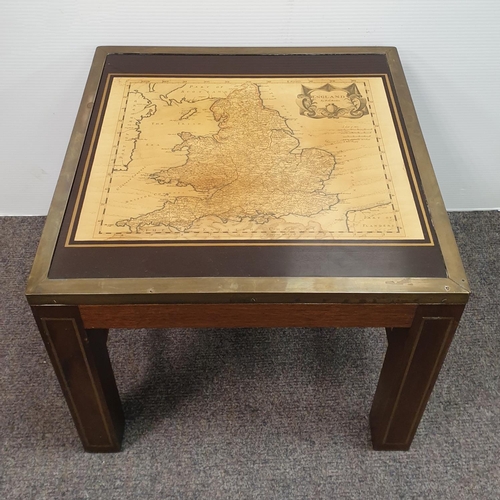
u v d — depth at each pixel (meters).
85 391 1.07
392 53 1.29
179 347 1.39
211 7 1.26
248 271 0.91
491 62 1.36
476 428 1.27
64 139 1.52
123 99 1.18
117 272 0.91
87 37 1.31
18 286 1.52
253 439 1.24
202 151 1.08
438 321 0.94
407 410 1.12
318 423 1.27
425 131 1.52
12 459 1.21
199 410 1.29
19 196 1.65
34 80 1.39
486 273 1.56
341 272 0.91
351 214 0.98
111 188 1.02
